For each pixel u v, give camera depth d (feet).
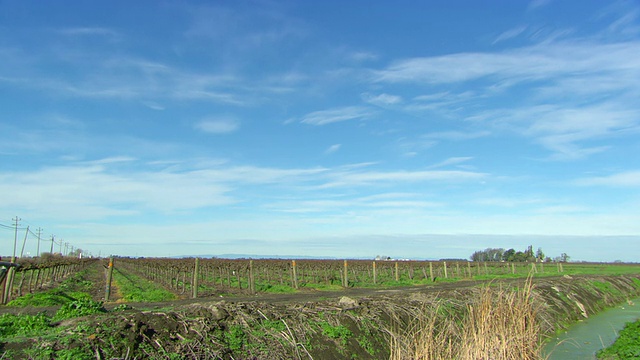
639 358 50.39
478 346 40.40
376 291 100.07
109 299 74.59
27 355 28.12
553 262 326.85
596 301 110.63
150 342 33.12
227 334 37.68
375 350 45.78
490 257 346.95
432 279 152.56
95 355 29.78
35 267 86.43
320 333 43.83
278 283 128.67
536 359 47.60
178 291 93.30
